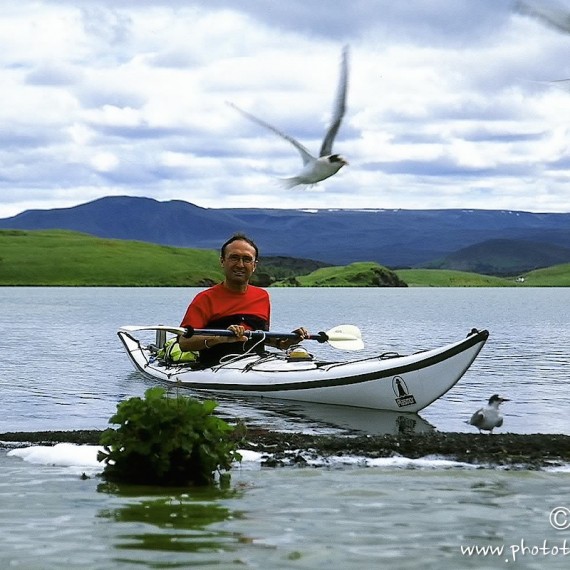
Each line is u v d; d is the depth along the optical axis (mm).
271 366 30328
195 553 11492
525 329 77812
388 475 16438
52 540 12031
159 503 14156
